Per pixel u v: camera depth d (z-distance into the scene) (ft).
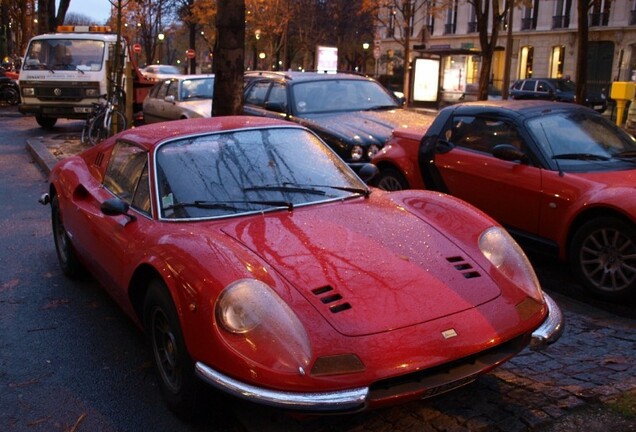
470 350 9.70
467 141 21.72
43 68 54.44
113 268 13.33
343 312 9.69
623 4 133.28
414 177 23.08
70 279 18.63
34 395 12.21
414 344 9.46
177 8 164.55
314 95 32.68
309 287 10.03
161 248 11.32
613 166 18.99
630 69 133.90
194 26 162.81
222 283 9.83
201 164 13.53
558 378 11.92
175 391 11.03
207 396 10.54
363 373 9.07
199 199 12.79
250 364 9.17
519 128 20.03
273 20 141.69
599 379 11.78
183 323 10.13
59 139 49.11
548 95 93.45
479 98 59.82
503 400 11.12
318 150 15.12
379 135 28.68
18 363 13.51
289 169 14.06
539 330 10.80
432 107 100.07
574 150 19.47
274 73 35.22
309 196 13.52
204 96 43.98
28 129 59.36
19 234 23.58
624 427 10.04
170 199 12.78
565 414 10.51
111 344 14.44
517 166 19.51
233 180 13.35
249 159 13.97
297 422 10.75
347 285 10.19
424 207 13.38
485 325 10.05
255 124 15.16
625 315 16.06
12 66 99.81
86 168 17.35
